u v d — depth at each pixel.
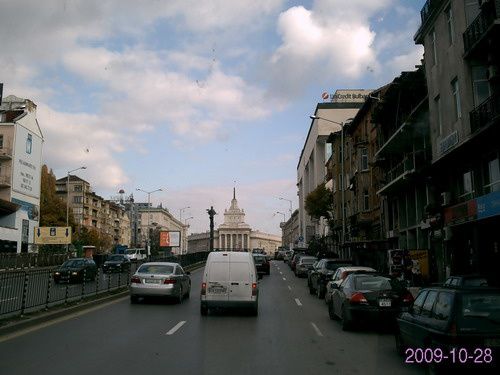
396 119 34.00
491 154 20.50
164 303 20.08
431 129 26.25
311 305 20.20
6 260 42.62
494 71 20.27
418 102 30.59
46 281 16.31
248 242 170.25
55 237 61.38
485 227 21.42
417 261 25.11
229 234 170.62
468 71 21.70
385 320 12.59
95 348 10.39
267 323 14.71
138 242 140.88
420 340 8.51
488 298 7.68
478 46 20.31
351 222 48.34
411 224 32.91
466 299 7.68
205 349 10.40
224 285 16.44
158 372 8.30
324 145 87.62
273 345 11.04
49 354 9.73
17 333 12.29
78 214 109.75
